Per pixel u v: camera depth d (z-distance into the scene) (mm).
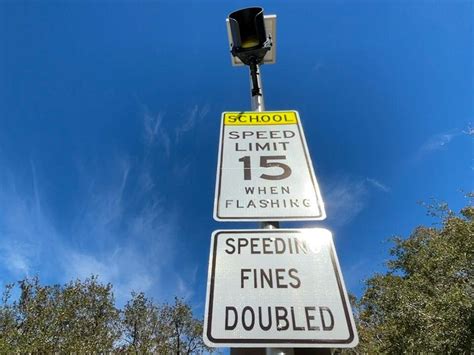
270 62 2775
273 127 2363
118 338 18375
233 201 1895
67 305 17281
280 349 1361
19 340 14406
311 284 1522
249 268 1583
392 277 17391
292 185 1968
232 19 2680
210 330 1415
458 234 10734
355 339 1374
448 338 9297
